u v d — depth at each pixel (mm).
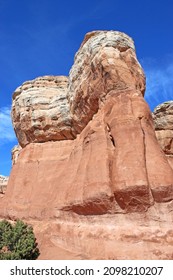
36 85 30859
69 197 19359
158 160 17125
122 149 17562
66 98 27406
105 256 15547
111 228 16297
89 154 19891
